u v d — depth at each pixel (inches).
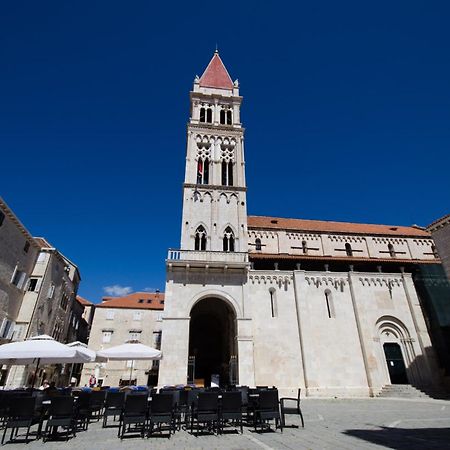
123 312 2645.2
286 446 416.8
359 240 1924.2
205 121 1924.2
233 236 1592.0
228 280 1417.3
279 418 535.8
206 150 1828.2
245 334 1325.0
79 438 510.9
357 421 635.5
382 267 1704.0
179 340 1274.6
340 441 436.8
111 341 2534.5
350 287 1536.7
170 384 1194.6
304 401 1152.2
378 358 1396.4
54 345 693.9
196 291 1373.0
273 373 1311.5
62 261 1776.6
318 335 1414.9
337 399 1189.7
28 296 1480.1
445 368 1387.8
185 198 1616.6
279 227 1867.6
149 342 2581.2
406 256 1908.2
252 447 418.6
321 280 1530.5
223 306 1675.7
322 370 1348.4
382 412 796.6
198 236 1569.9
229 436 502.3
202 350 1811.0
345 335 1434.5
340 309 1487.5
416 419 649.0
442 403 1010.7
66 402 511.5
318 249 1847.9
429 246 1966.0
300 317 1416.1
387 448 382.0
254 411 547.8
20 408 493.4
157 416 510.6
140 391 764.6
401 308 1513.3
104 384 2268.7
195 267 1406.3
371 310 1488.7
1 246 1273.4
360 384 1344.7
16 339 1385.3
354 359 1391.5
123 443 467.5
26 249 1483.8
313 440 450.0
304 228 1913.1
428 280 1603.1
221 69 2235.5
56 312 1780.3
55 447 445.7
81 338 2679.6
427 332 1461.6
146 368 2354.8
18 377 1334.9
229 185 1750.7
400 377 1396.4
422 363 1406.3
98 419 700.0
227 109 2006.6
